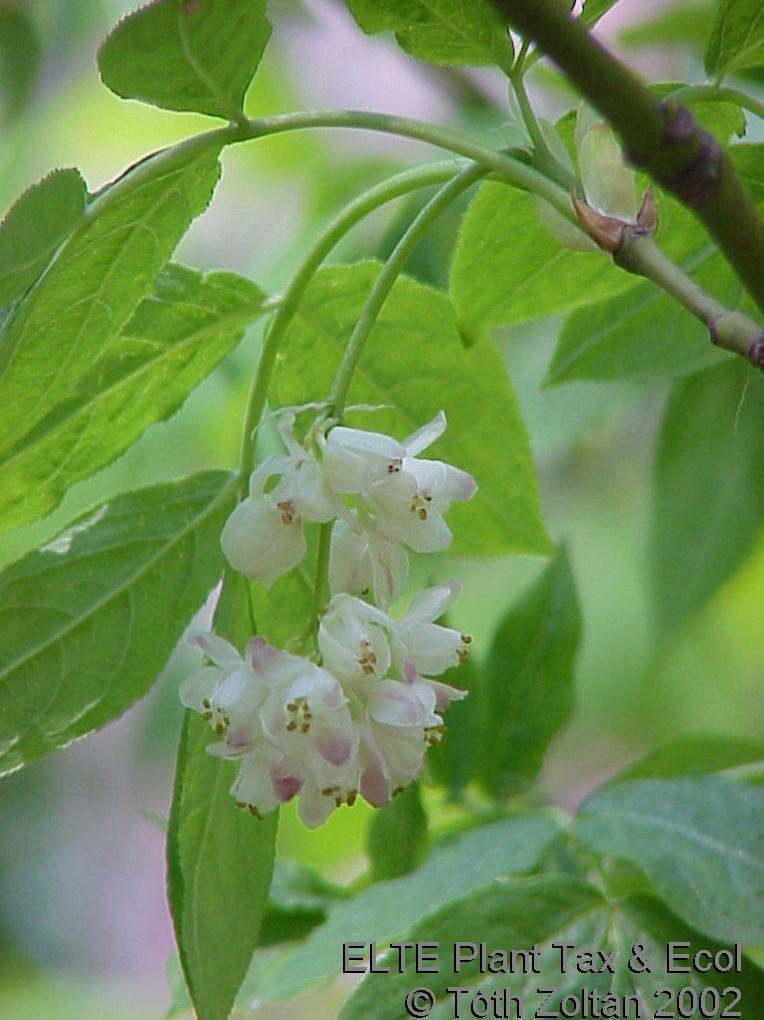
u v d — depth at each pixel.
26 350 0.61
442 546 0.61
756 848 0.64
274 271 0.76
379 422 0.65
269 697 0.60
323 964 0.65
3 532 0.63
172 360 0.63
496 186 0.63
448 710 0.68
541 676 0.69
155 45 0.59
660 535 0.74
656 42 0.75
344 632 0.60
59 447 0.63
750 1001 0.62
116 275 0.61
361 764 0.60
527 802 0.70
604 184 0.60
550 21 0.57
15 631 0.62
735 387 0.73
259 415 0.63
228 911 0.62
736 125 0.63
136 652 0.62
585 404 0.73
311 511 0.60
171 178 0.60
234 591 0.62
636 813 0.65
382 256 0.73
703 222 0.58
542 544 0.66
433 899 0.65
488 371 0.65
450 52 0.61
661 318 0.67
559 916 0.63
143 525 0.63
